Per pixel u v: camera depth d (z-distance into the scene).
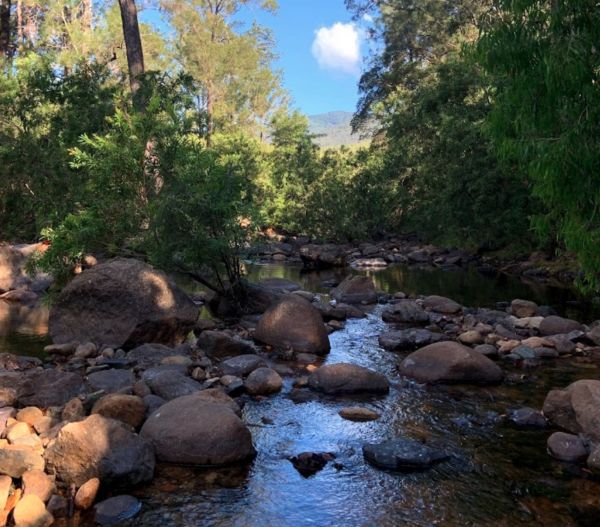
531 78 5.82
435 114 26.31
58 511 4.39
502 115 6.30
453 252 25.30
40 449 5.14
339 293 14.44
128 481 4.82
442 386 7.52
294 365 8.41
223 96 45.97
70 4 33.56
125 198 11.54
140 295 9.02
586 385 6.09
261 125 48.31
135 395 6.44
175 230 11.09
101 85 17.00
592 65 5.56
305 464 5.23
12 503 4.40
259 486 4.85
